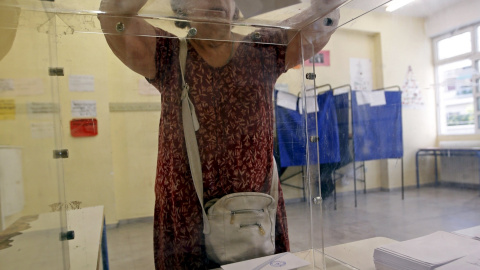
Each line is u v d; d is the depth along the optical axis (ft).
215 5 2.00
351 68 8.37
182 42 2.43
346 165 7.43
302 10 2.14
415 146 7.48
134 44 2.23
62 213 1.79
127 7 1.93
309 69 2.77
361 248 2.57
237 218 2.39
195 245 2.39
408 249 1.99
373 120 8.07
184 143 2.45
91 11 1.90
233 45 2.51
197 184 2.43
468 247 2.01
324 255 2.45
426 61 6.67
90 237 2.04
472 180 5.98
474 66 5.43
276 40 2.55
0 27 1.28
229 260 2.35
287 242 2.61
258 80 2.64
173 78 2.46
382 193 7.52
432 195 6.21
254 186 2.52
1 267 1.20
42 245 1.42
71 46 2.02
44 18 1.57
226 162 2.50
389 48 7.87
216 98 2.53
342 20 2.41
